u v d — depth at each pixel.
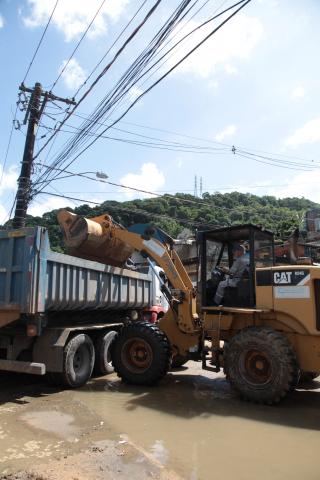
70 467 4.14
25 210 15.55
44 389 7.58
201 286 8.07
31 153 16.02
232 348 6.97
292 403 6.78
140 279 10.80
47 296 7.21
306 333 6.73
